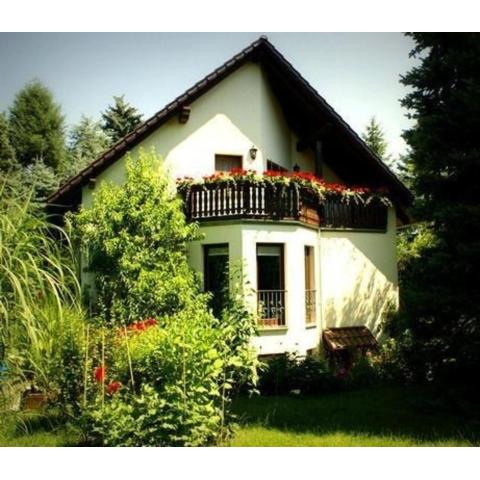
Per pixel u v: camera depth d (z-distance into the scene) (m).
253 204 13.77
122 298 12.77
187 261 14.27
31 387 6.46
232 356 7.60
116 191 13.65
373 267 17.62
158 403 6.22
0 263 4.34
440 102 10.72
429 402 9.76
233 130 16.02
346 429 8.45
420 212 10.57
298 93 16.44
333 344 15.68
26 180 6.58
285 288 14.20
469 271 9.71
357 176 18.89
